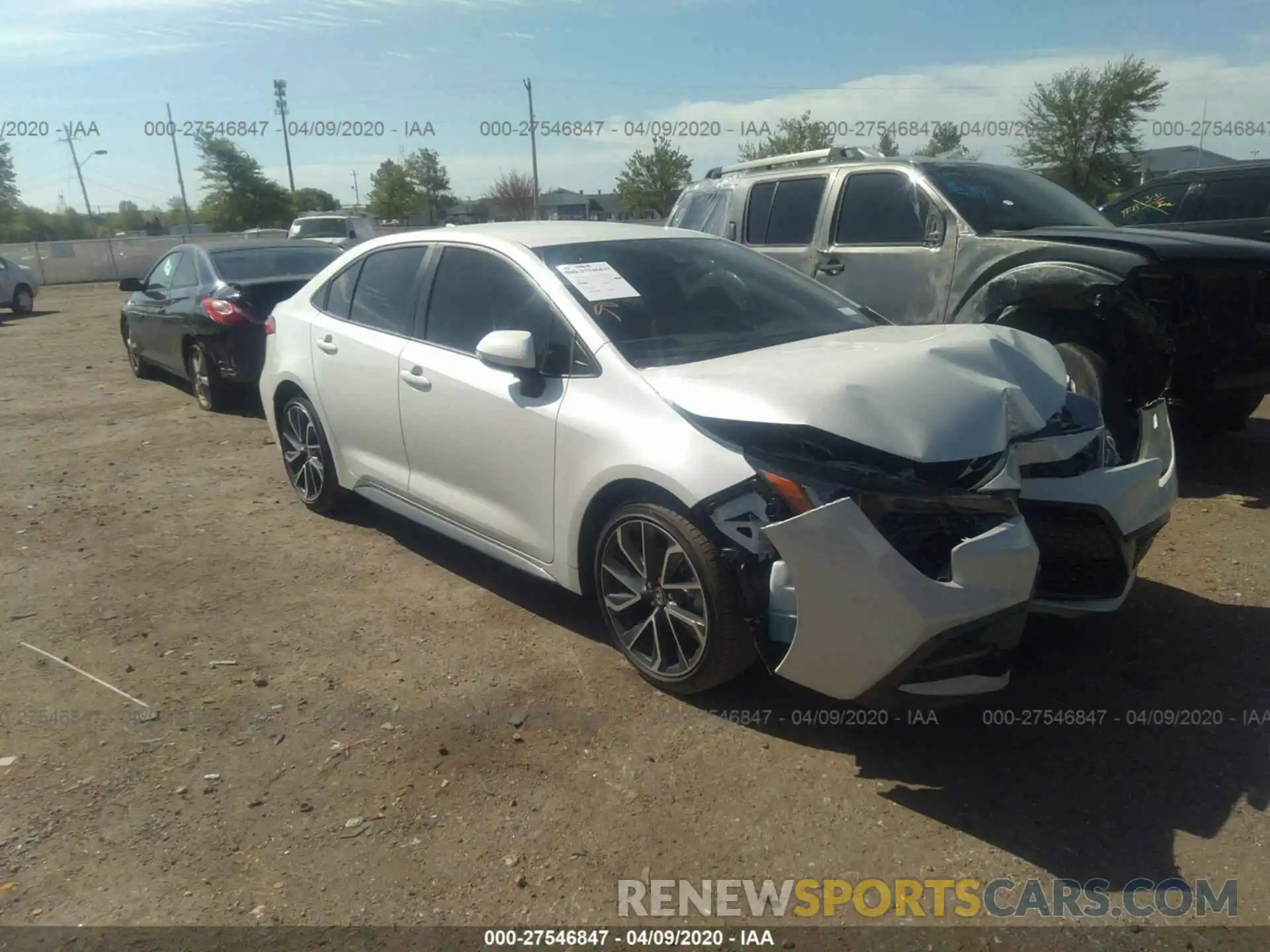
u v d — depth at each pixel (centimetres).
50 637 425
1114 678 371
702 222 818
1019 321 577
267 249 932
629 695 364
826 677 304
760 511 311
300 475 581
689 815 297
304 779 319
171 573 498
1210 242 573
